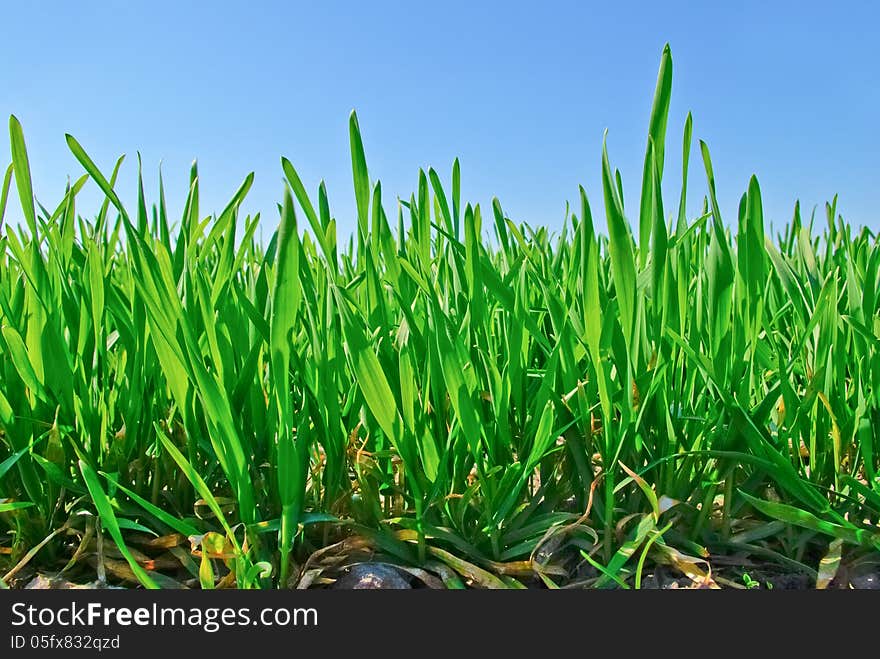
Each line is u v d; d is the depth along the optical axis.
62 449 0.32
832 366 0.35
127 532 0.34
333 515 0.33
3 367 0.34
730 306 0.32
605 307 0.33
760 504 0.31
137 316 0.34
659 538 0.32
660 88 0.29
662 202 0.30
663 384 0.33
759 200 0.30
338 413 0.32
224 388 0.31
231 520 0.34
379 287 0.33
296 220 0.26
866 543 0.32
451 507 0.33
